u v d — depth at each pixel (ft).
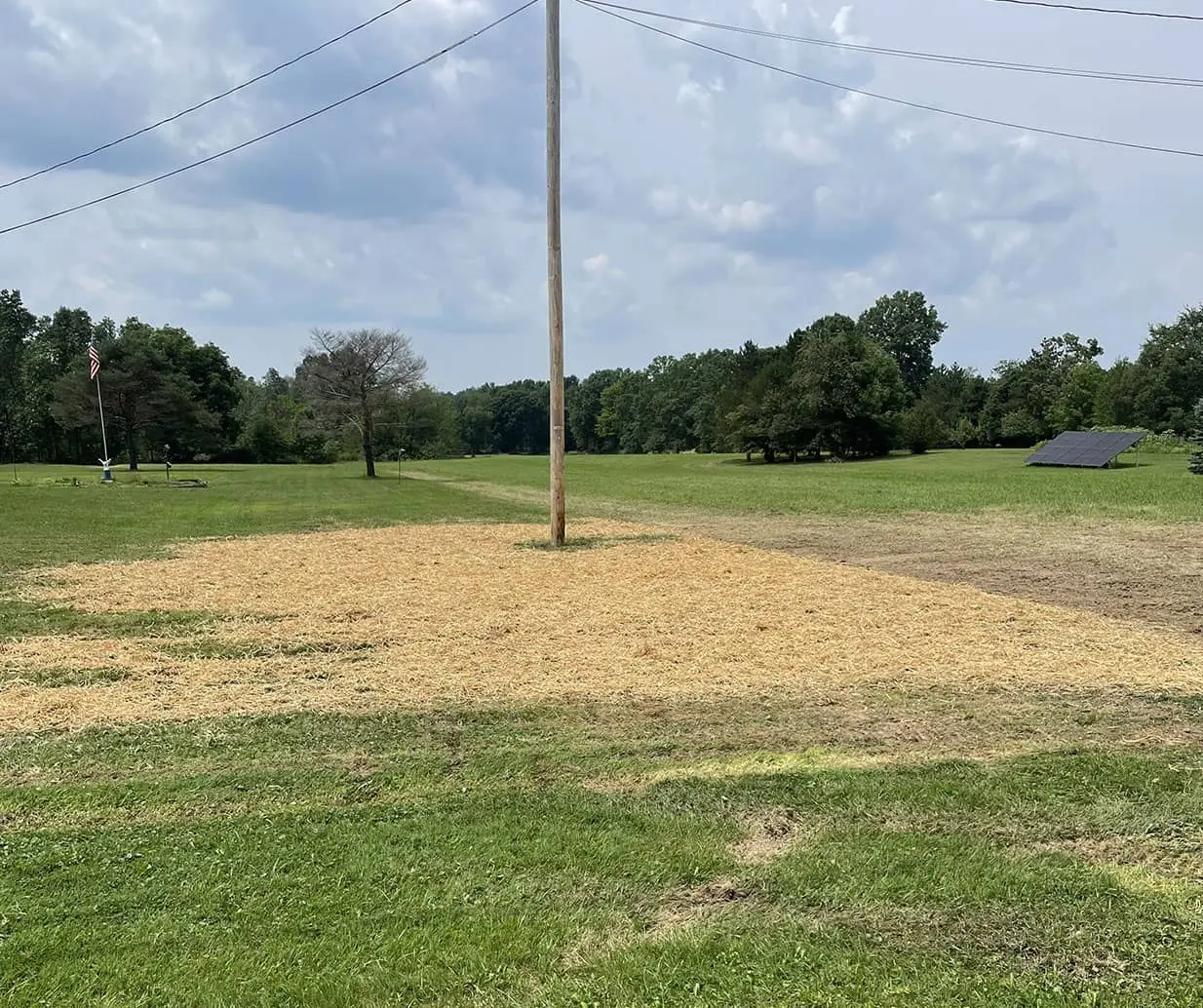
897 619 29.45
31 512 82.69
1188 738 17.39
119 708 20.66
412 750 17.44
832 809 14.10
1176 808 13.93
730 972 9.69
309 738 18.26
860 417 236.02
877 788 14.88
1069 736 17.61
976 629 27.78
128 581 40.45
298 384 174.29
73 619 31.53
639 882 11.76
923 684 21.52
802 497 90.12
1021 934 10.46
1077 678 21.84
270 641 27.71
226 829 13.65
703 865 12.19
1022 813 13.84
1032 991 9.32
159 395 209.46
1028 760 16.19
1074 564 41.60
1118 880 11.71
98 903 11.27
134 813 14.39
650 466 224.33
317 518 77.25
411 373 171.94
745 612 31.04
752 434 243.19
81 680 23.31
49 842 13.20
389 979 9.60
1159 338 256.93
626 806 14.35
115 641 27.91
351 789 15.38
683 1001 9.19
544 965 9.88
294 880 11.83
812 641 26.35
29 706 20.80
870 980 9.53
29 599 35.78
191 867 12.26
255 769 16.43
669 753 17.03
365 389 169.48
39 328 296.30
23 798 15.05
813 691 21.11
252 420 295.89
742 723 18.79
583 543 54.08
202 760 16.98
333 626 29.96
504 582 39.04
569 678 22.77
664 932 10.56
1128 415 257.55
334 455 294.46
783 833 13.33
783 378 249.96
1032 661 23.65
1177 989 9.38
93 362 153.38
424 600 34.83
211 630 29.58
